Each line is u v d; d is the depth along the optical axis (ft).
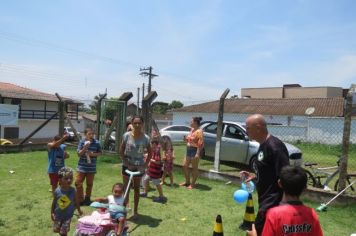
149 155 24.03
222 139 44.80
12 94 150.10
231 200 30.14
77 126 163.22
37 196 28.50
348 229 24.30
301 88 216.33
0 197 27.96
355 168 57.16
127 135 23.86
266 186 13.38
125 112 47.34
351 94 30.09
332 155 75.25
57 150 26.73
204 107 165.48
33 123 155.12
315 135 102.99
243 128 43.96
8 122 56.24
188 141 34.37
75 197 18.92
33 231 21.03
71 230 21.18
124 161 23.90
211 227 23.36
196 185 35.19
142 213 25.61
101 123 49.55
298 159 41.98
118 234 17.46
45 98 159.84
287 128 107.55
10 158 46.85
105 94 49.65
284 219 10.36
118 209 18.03
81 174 26.13
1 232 20.72
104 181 34.99
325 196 30.32
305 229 10.36
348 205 29.19
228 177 36.42
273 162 13.21
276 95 224.33
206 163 46.75
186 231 22.38
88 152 26.16
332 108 130.31
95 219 17.07
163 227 22.93
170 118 209.26
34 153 52.31
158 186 28.73
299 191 10.67
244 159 43.14
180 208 27.25
